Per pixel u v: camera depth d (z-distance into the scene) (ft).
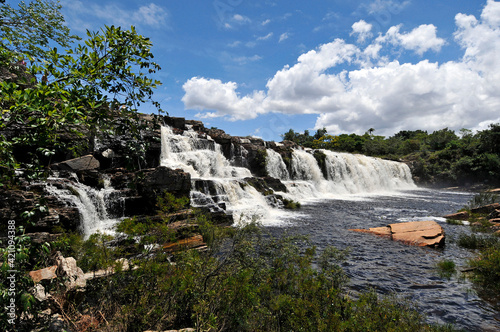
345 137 264.52
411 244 39.37
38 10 21.21
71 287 13.44
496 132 153.48
